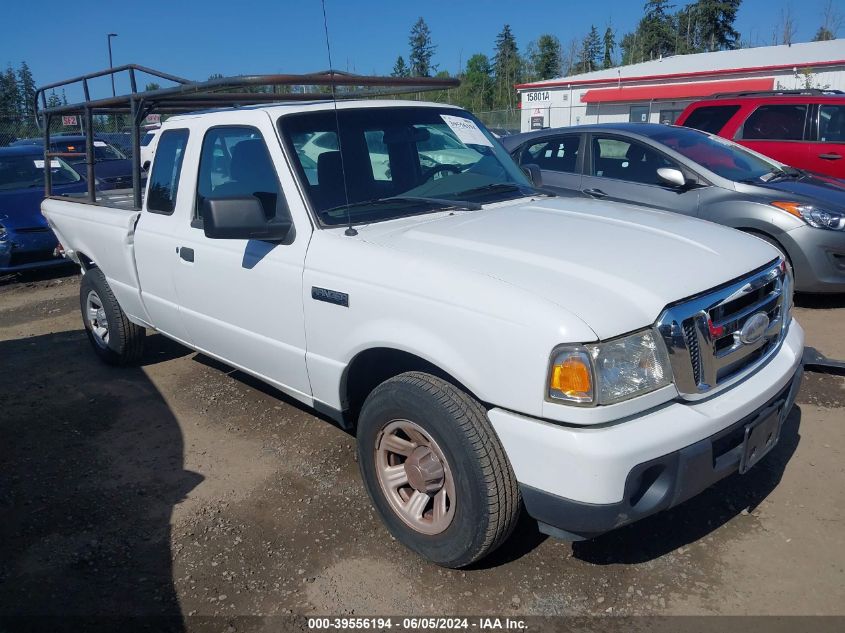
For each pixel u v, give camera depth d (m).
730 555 3.07
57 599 3.01
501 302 2.60
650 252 2.94
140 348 5.59
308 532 3.40
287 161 3.54
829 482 3.56
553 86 33.75
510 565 3.08
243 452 4.22
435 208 3.66
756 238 3.33
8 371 5.84
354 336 3.13
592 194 6.93
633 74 32.53
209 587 3.04
